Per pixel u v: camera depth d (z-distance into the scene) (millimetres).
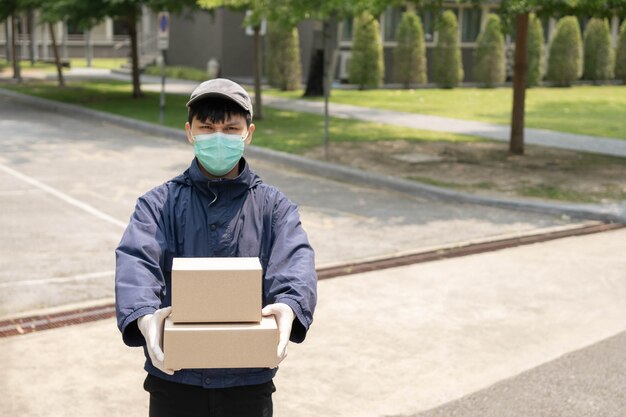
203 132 2395
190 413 2408
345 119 21016
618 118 22781
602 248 8867
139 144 16359
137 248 2322
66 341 5551
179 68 36312
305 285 2291
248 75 34969
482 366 5340
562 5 12578
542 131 19297
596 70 38812
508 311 6539
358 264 7895
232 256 2441
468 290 7098
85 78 34938
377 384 4992
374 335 5875
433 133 18391
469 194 11438
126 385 4844
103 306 6371
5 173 12445
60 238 8523
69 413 4441
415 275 7531
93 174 12570
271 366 2041
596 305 6773
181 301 2008
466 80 36719
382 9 13172
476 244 8867
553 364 5402
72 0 21828
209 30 34906
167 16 18297
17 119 20047
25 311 6184
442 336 5902
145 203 2447
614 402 4816
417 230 9477
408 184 12055
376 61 32062
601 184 12461
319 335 5828
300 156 14461
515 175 13125
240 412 2416
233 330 2002
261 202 2506
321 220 9852
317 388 4902
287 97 27547
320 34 27234
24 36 51500
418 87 33688
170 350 1979
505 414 4613
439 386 4988
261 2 14781
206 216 2443
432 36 35094
